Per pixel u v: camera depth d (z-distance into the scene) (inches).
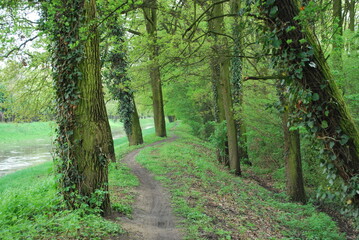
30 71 422.3
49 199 245.1
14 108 456.1
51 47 240.4
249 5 165.6
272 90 476.7
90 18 232.8
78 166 232.4
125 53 522.9
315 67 151.0
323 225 316.2
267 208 372.5
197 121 1192.8
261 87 496.4
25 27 251.9
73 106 231.3
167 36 430.9
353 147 151.6
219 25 437.7
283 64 161.8
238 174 567.2
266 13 155.2
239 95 604.4
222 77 547.2
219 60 347.9
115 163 451.8
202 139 1200.8
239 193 414.6
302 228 311.4
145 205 319.0
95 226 198.7
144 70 474.9
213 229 253.0
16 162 883.4
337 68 345.4
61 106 235.3
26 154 1055.0
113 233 203.0
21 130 1626.5
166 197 350.0
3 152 1102.4
